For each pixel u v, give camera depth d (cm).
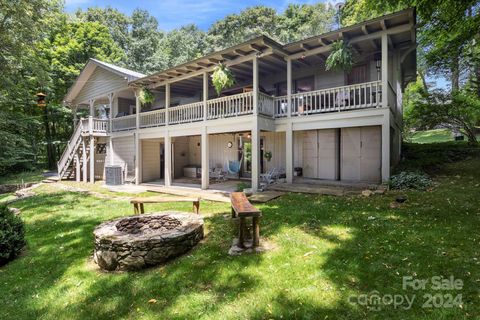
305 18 3434
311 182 959
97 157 1596
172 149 1432
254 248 419
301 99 931
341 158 1009
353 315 258
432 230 434
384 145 768
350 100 924
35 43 1406
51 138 2325
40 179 1578
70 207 820
